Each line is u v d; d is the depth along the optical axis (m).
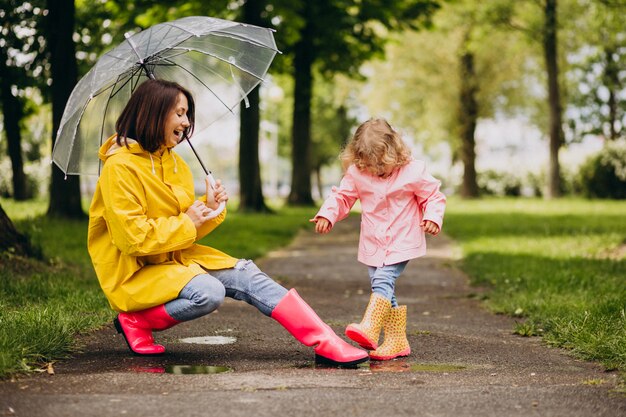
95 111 4.35
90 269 7.96
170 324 4.14
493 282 8.21
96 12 15.48
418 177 4.37
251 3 17.64
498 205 28.48
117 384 3.50
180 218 4.02
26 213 13.63
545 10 28.41
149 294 4.05
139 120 4.01
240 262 4.24
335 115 46.34
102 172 4.00
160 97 4.01
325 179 83.06
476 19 29.12
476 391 3.44
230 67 4.74
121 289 4.09
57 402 3.15
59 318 4.84
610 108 40.44
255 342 4.80
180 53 4.59
